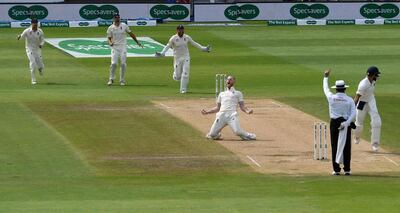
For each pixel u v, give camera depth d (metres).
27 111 74.94
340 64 106.19
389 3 150.12
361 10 150.00
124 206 45.75
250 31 136.75
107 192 50.31
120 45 91.00
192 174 56.03
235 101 65.38
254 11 150.38
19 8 143.38
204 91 87.44
